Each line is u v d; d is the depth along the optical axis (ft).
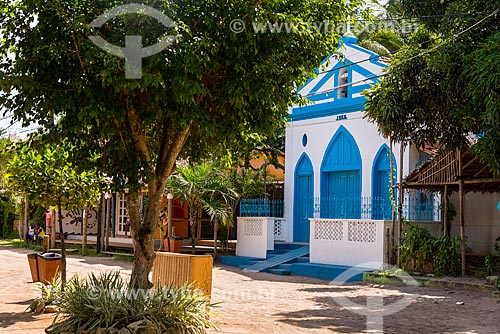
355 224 63.82
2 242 120.78
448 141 53.36
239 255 77.46
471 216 65.62
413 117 52.49
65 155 38.93
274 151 88.58
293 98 31.89
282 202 81.35
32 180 39.22
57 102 27.61
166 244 79.10
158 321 27.17
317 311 40.14
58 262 46.32
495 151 42.98
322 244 66.90
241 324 34.55
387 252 60.59
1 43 29.27
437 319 37.24
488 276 52.19
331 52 32.96
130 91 27.86
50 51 26.61
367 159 70.74
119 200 99.45
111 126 27.76
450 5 48.11
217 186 74.64
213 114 31.27
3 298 45.37
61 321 29.55
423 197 65.36
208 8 28.84
